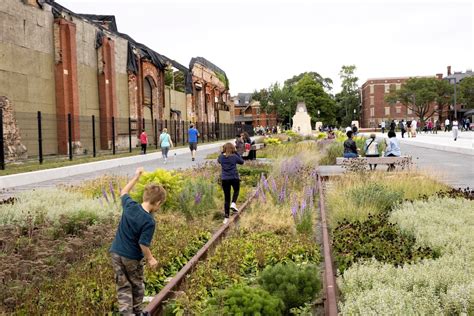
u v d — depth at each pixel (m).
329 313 5.46
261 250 8.55
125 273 5.77
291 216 11.35
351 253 7.79
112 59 39.16
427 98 108.19
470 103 114.94
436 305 5.38
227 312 5.34
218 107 79.75
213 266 7.78
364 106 142.00
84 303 6.15
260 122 125.50
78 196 13.32
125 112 43.22
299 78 136.62
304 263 7.86
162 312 6.27
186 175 18.31
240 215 12.09
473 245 7.52
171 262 8.25
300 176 17.05
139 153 35.94
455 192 12.88
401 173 16.53
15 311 6.09
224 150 12.33
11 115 26.48
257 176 19.81
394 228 9.47
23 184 20.28
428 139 52.34
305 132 69.75
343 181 15.73
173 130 56.06
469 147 33.50
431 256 7.44
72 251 8.16
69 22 32.44
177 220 11.28
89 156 31.95
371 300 5.39
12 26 27.58
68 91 32.47
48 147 31.00
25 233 9.89
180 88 68.75
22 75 28.52
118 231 5.84
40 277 6.96
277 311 5.49
